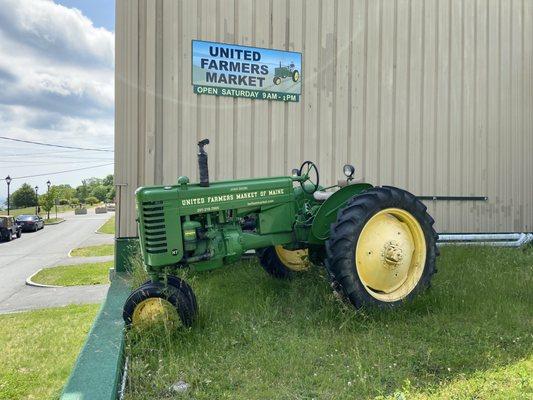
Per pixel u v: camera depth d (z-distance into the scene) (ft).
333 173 23.52
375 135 24.27
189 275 15.79
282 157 22.59
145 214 12.03
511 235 26.30
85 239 100.83
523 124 27.32
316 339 10.88
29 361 15.55
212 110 21.35
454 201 25.84
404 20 24.73
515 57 27.07
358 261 12.71
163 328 10.87
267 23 22.15
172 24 20.59
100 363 9.32
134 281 16.43
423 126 25.20
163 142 20.59
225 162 21.62
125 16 20.04
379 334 11.15
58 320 23.97
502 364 9.45
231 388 8.75
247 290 15.39
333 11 23.34
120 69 20.03
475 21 26.14
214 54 21.26
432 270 13.60
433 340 10.74
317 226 13.66
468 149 26.11
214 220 13.07
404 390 8.27
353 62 23.79
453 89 25.77
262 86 22.16
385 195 12.94
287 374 9.22
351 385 8.63
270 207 13.85
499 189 26.76
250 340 10.93
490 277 16.01
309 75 22.98
